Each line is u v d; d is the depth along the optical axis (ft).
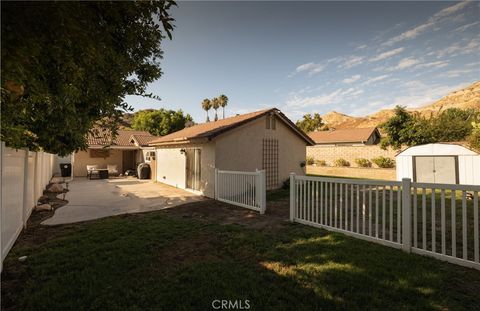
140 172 57.47
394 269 11.76
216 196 32.07
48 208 25.36
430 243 15.66
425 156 44.73
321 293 9.84
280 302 9.34
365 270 11.69
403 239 14.24
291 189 21.18
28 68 8.98
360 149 80.69
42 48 8.38
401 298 9.46
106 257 13.39
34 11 7.06
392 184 14.82
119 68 13.66
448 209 24.62
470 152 40.45
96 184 48.08
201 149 36.58
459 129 66.80
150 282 10.79
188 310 8.87
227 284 10.59
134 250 14.29
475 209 11.90
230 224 20.21
